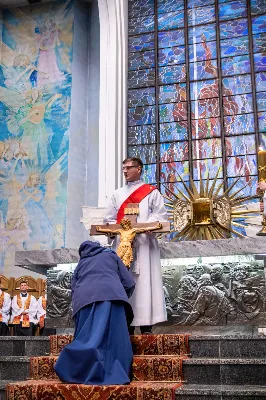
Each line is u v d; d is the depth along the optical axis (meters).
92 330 4.83
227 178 12.59
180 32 14.16
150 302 5.70
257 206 8.35
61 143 13.80
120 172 12.52
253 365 4.71
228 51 13.63
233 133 12.92
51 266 6.95
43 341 5.68
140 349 5.28
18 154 14.03
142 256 5.83
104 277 5.13
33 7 15.23
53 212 13.36
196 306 6.23
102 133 12.77
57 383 4.61
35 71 14.60
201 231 8.09
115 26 13.70
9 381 5.07
